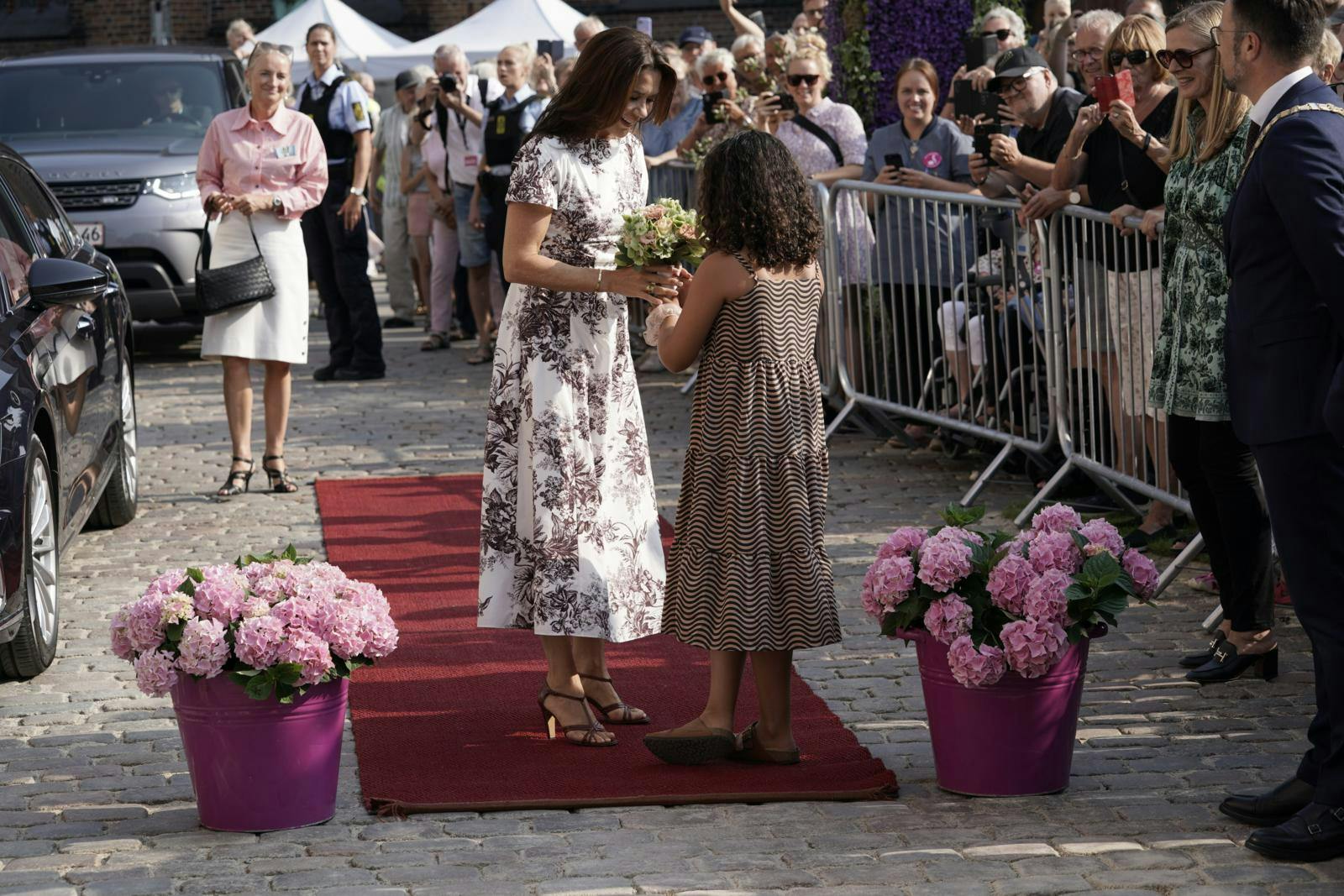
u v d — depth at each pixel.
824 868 4.13
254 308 8.71
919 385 9.35
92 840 4.41
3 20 29.14
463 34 19.84
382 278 20.03
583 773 4.88
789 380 4.79
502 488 5.23
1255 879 4.02
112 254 12.94
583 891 4.01
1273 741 5.06
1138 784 4.71
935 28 12.06
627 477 5.29
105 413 7.46
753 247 4.71
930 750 5.09
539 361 5.16
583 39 12.38
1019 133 8.43
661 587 5.36
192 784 4.74
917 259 8.97
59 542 6.26
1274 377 4.17
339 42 19.83
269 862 4.23
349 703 5.59
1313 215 3.97
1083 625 4.50
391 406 11.54
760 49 11.28
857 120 10.16
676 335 4.82
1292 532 4.20
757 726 4.97
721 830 4.41
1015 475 9.10
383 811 4.55
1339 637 4.12
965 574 4.49
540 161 5.06
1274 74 4.18
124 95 14.08
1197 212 5.33
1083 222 7.42
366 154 12.21
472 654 6.16
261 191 8.59
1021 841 4.28
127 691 5.79
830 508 8.38
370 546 7.85
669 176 11.94
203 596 4.35
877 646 6.17
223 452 10.12
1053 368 7.85
